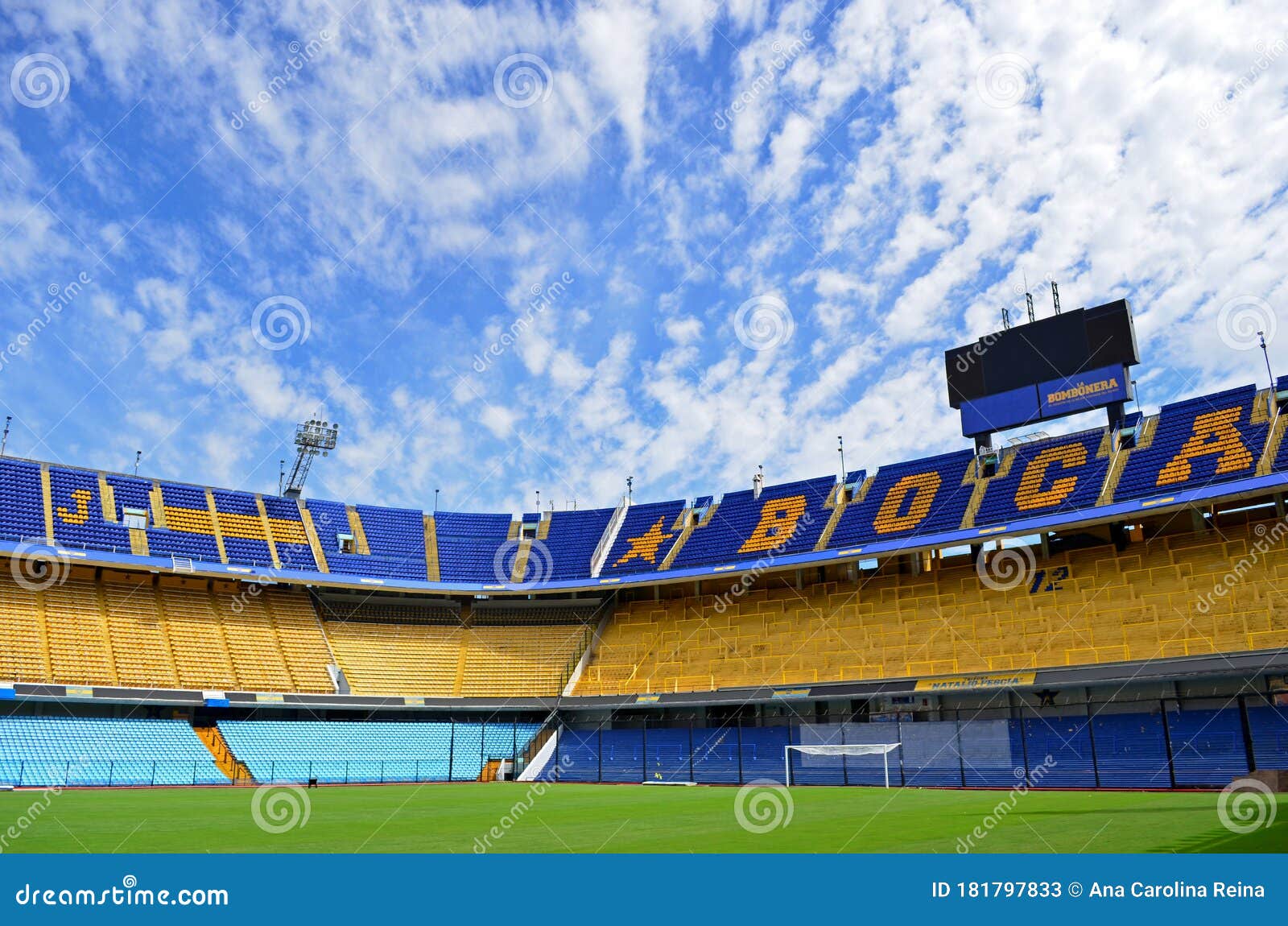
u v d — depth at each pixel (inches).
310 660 2229.3
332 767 1935.3
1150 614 1728.6
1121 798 1058.7
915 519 2155.5
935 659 1898.4
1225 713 1542.8
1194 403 2015.3
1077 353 2080.5
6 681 1764.3
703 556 2412.6
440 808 1059.9
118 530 2192.4
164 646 2058.3
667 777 1904.5
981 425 2177.7
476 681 2326.5
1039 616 1862.7
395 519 2711.6
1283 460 1707.7
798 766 1855.3
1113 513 1800.0
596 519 2783.0
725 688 2014.0
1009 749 1669.5
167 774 1748.3
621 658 2337.6
